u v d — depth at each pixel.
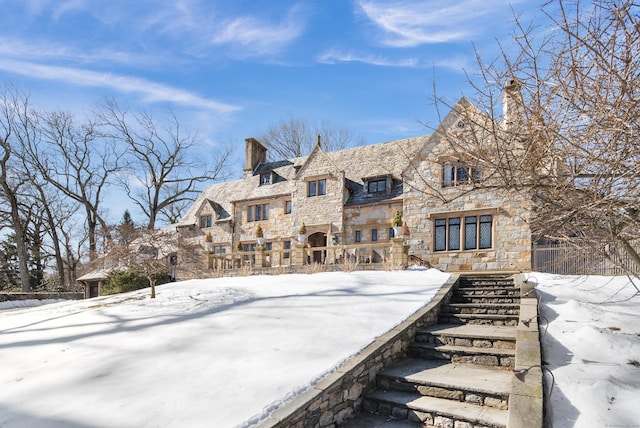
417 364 6.38
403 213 19.58
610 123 4.11
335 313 7.77
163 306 9.31
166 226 35.47
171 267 17.39
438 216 18.62
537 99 4.94
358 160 24.70
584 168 4.64
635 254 5.51
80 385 4.64
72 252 36.62
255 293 10.55
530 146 4.71
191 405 4.09
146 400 4.22
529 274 11.47
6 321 9.19
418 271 12.96
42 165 31.84
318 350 5.71
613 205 4.41
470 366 6.21
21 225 31.72
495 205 17.38
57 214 35.16
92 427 3.66
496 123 5.35
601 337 6.09
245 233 27.28
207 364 5.25
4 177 29.00
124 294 12.77
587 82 4.49
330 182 22.86
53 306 12.93
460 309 8.77
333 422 4.74
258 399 4.22
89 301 12.09
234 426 3.66
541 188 5.21
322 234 23.83
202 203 29.73
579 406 4.28
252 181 29.30
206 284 13.38
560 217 4.85
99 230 25.19
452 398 5.24
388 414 5.23
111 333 6.98
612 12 4.18
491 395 4.97
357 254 19.11
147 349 5.93
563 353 5.79
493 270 17.05
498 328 7.52
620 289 8.67
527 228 16.67
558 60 4.61
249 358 5.44
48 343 6.56
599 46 4.33
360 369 5.39
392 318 7.40
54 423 3.75
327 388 4.58
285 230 25.33
